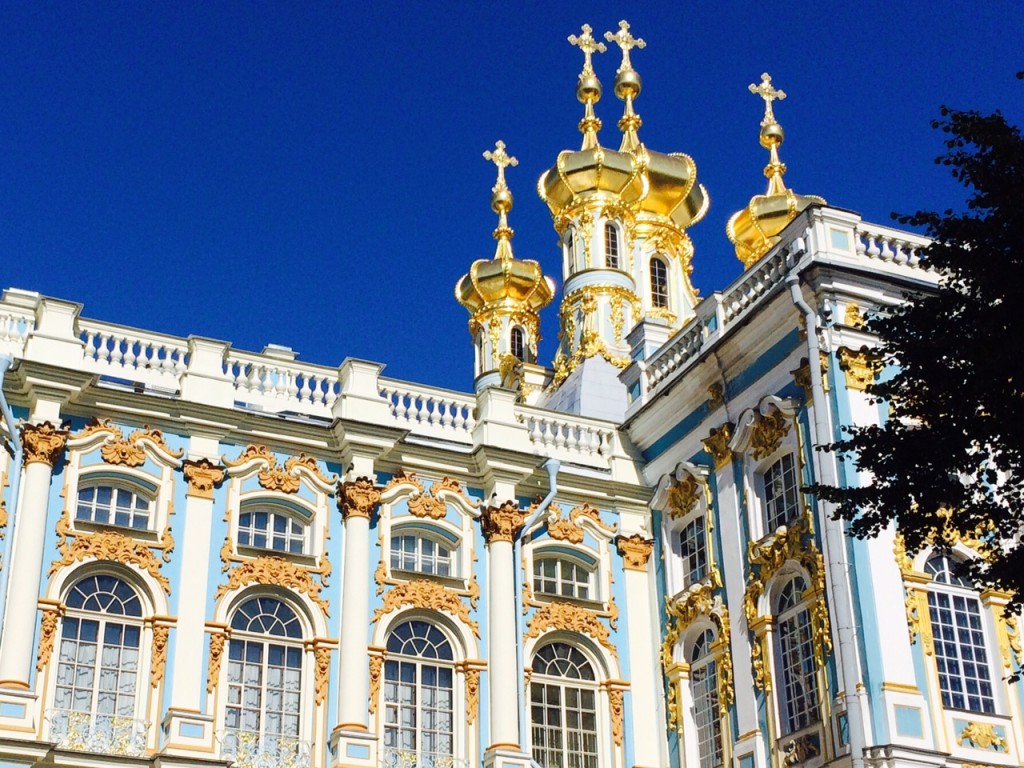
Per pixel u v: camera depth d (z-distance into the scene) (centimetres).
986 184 2023
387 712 3048
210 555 3002
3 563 2811
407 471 3256
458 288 5588
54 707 2786
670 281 4791
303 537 3133
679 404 3362
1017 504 2111
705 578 3198
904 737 2605
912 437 2067
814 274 2920
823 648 2781
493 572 3216
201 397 3105
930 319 2062
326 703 2984
